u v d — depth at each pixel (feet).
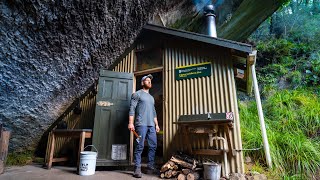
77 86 14.48
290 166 10.60
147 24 14.28
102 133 11.68
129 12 11.35
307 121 13.58
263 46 23.86
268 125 13.79
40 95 12.09
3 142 10.23
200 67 12.24
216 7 23.12
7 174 9.71
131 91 13.19
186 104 12.12
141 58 15.10
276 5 20.97
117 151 11.62
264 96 19.30
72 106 16.35
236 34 23.98
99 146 11.41
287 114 14.64
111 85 12.77
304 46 22.58
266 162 10.66
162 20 17.20
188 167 9.48
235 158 10.05
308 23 26.32
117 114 12.35
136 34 14.33
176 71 13.07
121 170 11.51
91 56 12.55
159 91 19.13
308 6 30.53
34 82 10.75
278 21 27.99
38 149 16.61
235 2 25.30
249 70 12.50
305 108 14.70
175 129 12.04
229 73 11.30
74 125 16.02
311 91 18.06
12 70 9.09
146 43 14.92
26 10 7.09
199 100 11.77
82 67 12.87
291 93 17.93
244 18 22.72
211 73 11.82
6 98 10.35
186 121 10.21
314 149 10.83
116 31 12.07
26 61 9.20
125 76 13.34
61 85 12.87
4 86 9.56
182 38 13.32
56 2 7.50
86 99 16.24
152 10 13.52
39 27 8.09
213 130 9.96
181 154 10.84
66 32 9.29
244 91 17.03
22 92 10.76
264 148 10.73
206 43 12.14
